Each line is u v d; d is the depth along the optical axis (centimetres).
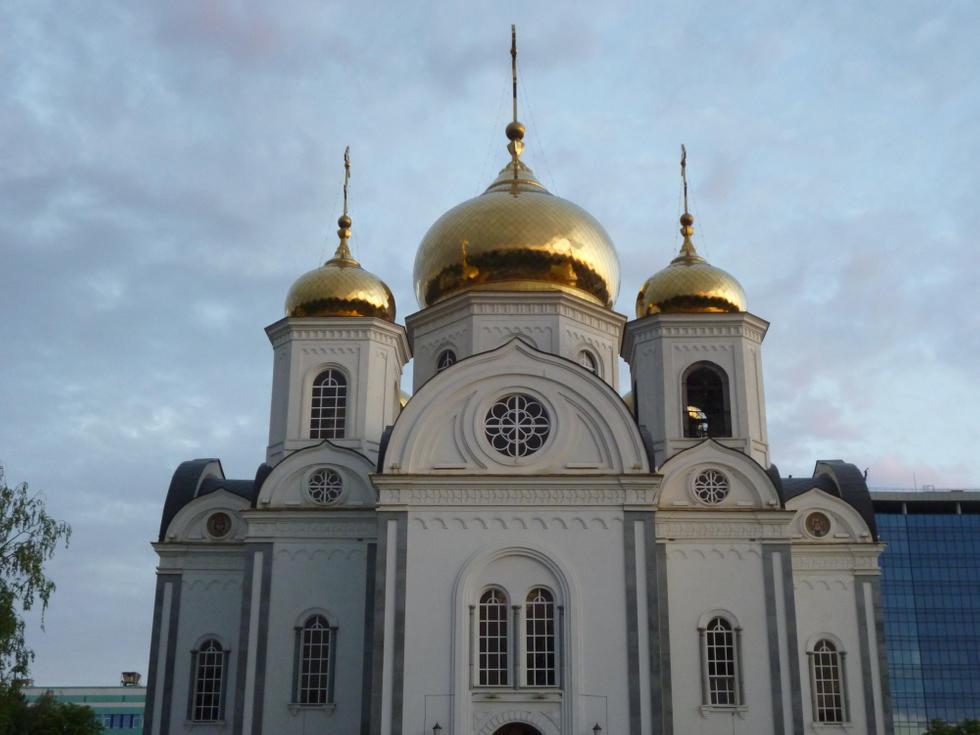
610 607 4109
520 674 4050
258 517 4800
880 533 12488
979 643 12031
